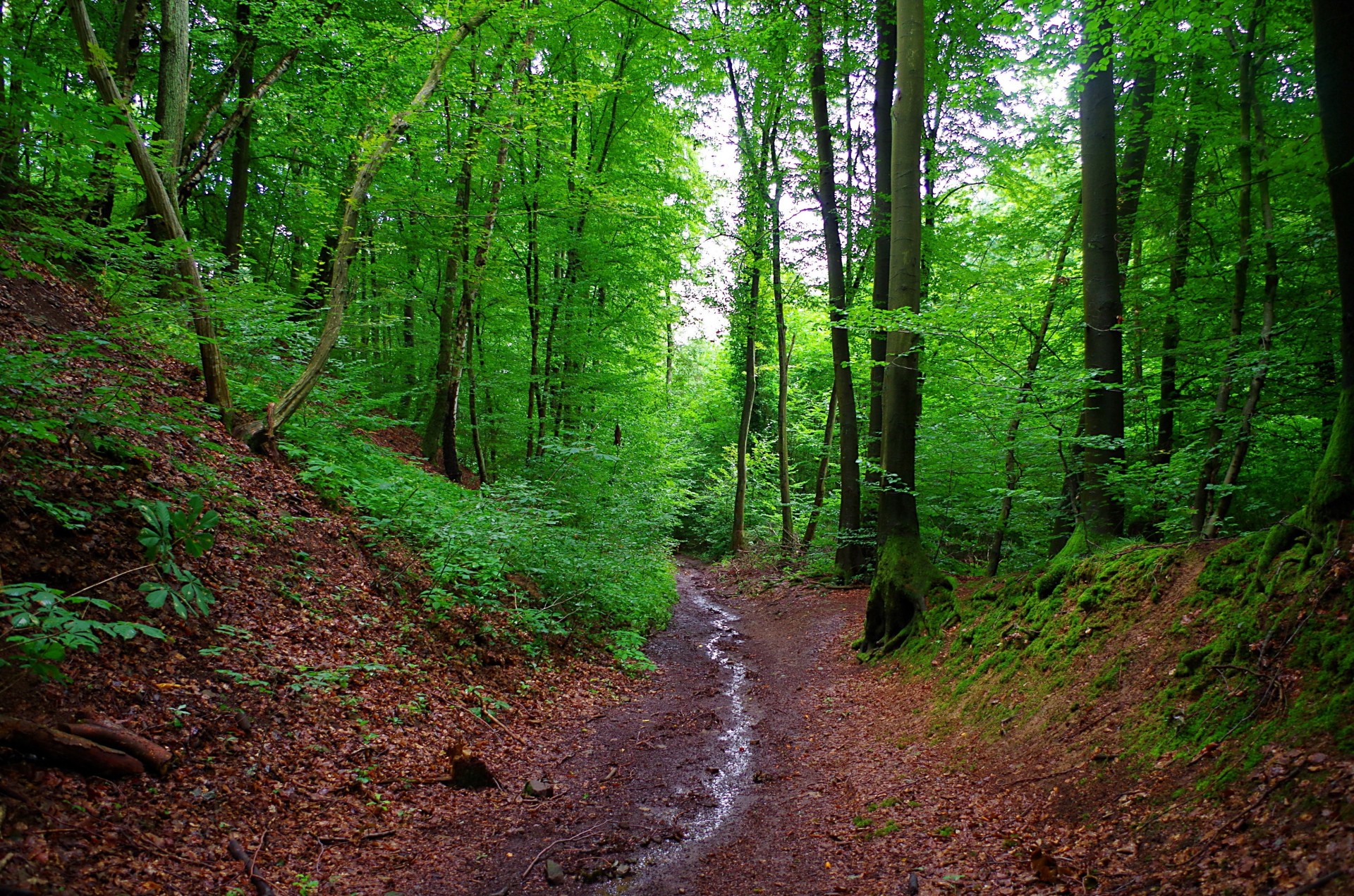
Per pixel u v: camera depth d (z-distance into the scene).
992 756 5.35
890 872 4.05
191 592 3.63
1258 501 9.86
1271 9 7.30
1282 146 7.20
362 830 4.52
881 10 11.59
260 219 18.48
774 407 30.03
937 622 8.46
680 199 17.42
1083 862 3.54
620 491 14.09
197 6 12.53
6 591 3.19
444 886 4.11
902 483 9.70
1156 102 9.37
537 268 15.52
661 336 21.44
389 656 6.76
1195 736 3.99
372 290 15.89
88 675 4.36
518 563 10.25
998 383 7.82
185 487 6.64
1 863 2.89
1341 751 3.09
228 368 9.83
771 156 17.42
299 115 13.64
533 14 10.73
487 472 17.64
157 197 7.58
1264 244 7.51
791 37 12.48
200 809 4.04
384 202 11.08
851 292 16.02
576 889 4.16
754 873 4.30
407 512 9.51
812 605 13.67
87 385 6.56
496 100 10.79
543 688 8.09
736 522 22.30
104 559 5.19
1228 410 9.16
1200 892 2.92
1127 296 9.66
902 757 5.98
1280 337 7.80
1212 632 4.58
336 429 10.73
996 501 10.50
